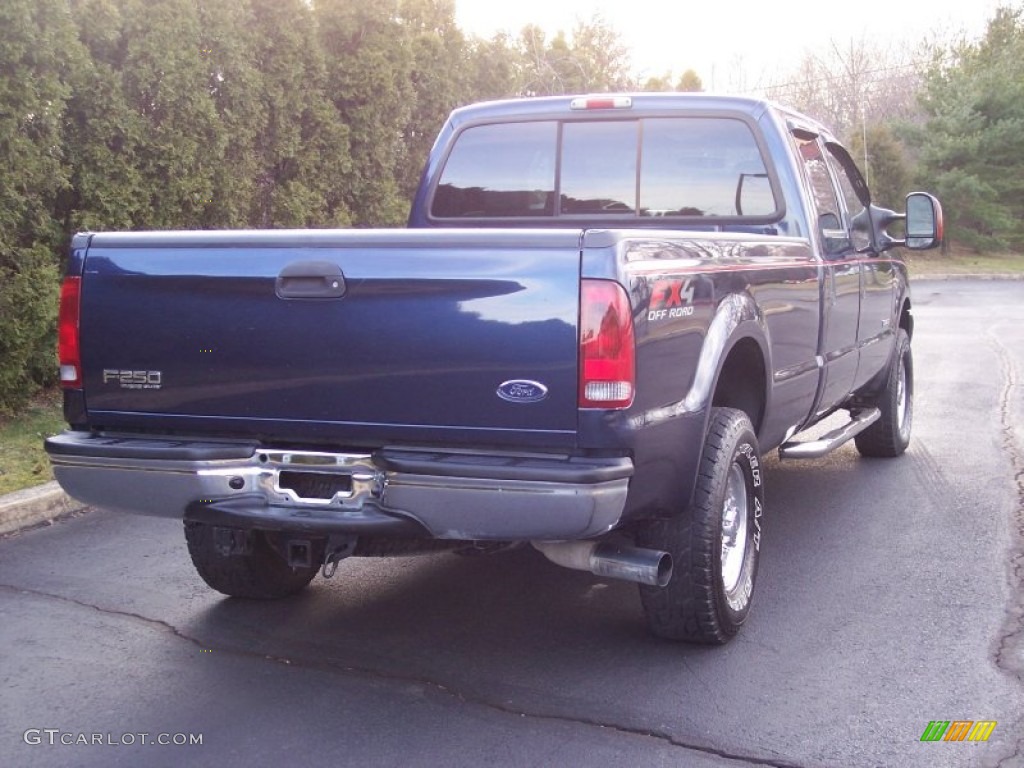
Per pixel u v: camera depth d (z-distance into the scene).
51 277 8.62
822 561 5.57
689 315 3.98
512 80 16.98
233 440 4.00
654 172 5.73
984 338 16.22
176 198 10.02
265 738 3.70
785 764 3.46
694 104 5.66
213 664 4.36
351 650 4.48
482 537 3.65
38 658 4.43
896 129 38.97
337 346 3.75
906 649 4.38
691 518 4.17
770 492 7.04
